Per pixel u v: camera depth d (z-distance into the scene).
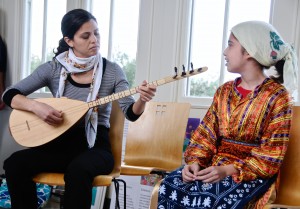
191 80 2.58
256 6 2.35
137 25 2.81
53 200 2.81
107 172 1.62
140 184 2.48
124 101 1.74
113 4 2.89
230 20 2.43
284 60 1.36
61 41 1.91
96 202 2.61
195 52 2.56
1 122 3.23
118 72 1.80
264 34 1.32
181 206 1.23
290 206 1.16
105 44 2.93
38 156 1.60
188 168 1.30
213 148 1.40
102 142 1.72
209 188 1.22
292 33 2.16
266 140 1.27
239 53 1.35
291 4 2.17
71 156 1.65
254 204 1.22
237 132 1.33
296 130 1.42
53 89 1.83
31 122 1.70
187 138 2.43
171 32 2.57
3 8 3.24
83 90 1.76
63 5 3.14
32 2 3.25
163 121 2.07
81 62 1.76
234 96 1.38
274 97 1.29
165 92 2.58
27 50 3.26
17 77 3.21
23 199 1.56
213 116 1.42
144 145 2.10
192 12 2.56
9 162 1.57
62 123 1.66
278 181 1.26
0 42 3.15
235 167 1.25
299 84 2.11
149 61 2.65
